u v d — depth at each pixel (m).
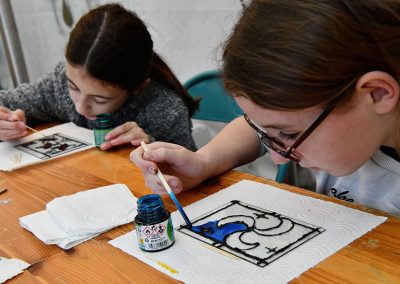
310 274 0.56
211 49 1.70
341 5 0.54
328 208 0.71
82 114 1.27
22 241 0.71
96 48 1.16
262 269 0.57
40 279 0.60
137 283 0.57
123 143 1.11
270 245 0.63
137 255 0.63
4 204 0.85
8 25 2.50
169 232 0.64
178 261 0.61
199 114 1.60
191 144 1.29
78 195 0.83
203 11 1.73
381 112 0.58
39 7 2.39
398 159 0.78
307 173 1.55
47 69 2.54
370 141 0.62
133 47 1.20
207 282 0.56
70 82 1.25
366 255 0.58
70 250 0.67
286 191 0.79
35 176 0.98
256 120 0.61
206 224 0.70
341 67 0.53
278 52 0.53
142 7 1.94
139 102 1.33
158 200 0.64
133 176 0.93
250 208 0.74
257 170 1.70
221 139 0.97
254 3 0.58
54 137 1.24
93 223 0.72
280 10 0.54
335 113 0.57
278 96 0.54
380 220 0.66
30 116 1.43
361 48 0.54
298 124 0.58
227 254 0.61
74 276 0.60
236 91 0.59
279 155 0.68
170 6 1.83
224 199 0.78
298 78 0.52
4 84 2.81
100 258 0.64
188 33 1.82
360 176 0.85
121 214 0.75
